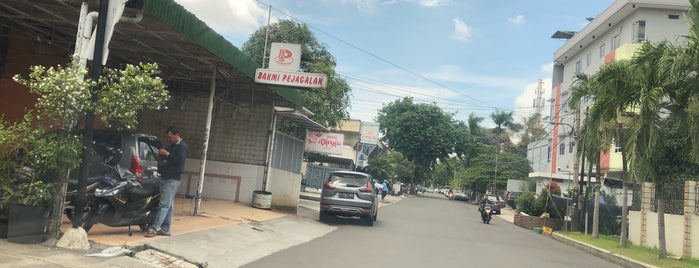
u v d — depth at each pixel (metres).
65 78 6.89
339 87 24.36
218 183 17.02
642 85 13.32
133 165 9.06
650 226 16.73
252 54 25.00
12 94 12.81
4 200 7.08
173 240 8.84
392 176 57.03
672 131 13.91
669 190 15.73
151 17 8.80
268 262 8.77
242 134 17.20
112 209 8.04
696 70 12.24
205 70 13.82
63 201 7.32
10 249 6.63
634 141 13.56
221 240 9.89
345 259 9.72
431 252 11.72
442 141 62.16
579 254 15.38
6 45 12.91
